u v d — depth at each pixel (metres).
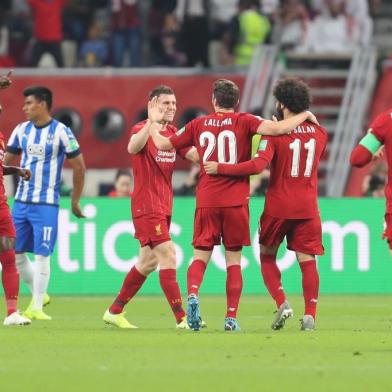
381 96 95.50
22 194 52.03
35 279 51.94
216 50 98.88
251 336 41.72
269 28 99.25
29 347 38.38
